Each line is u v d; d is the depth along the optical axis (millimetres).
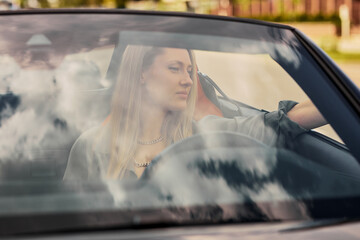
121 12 2121
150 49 1949
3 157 1786
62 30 2037
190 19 2090
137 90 1947
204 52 1974
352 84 1900
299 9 28953
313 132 1861
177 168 1631
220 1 29062
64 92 2000
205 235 1381
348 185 1618
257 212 1493
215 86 2031
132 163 1893
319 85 1913
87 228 1394
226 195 1548
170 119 1952
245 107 2029
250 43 2020
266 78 1994
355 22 28734
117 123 1924
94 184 1540
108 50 2014
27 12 2135
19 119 1912
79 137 1882
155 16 2100
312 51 2031
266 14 29109
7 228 1373
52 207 1445
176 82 1956
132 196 1507
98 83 2020
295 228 1432
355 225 1452
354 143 1738
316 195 1575
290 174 1654
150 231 1395
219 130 1964
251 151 1724
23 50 2002
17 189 1515
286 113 1930
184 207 1488
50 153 1837
